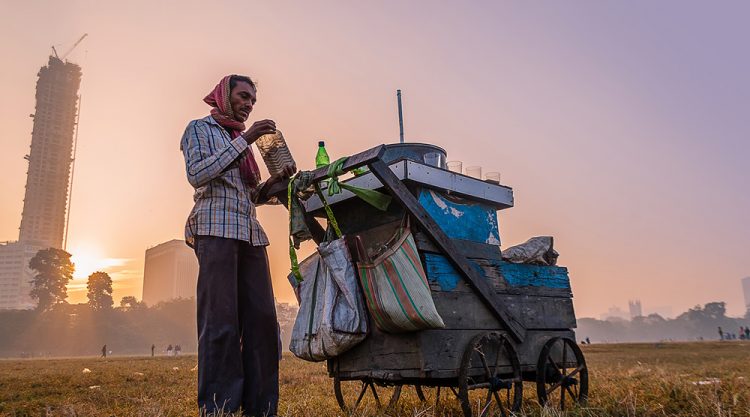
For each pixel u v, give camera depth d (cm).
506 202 427
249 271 338
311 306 353
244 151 314
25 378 1002
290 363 1330
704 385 499
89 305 13562
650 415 367
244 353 330
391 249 331
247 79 351
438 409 405
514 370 373
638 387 515
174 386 742
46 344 11738
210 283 312
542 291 426
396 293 321
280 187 357
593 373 780
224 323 309
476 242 392
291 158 375
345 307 340
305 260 372
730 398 412
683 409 386
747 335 5691
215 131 330
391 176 336
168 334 14038
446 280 352
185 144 325
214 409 293
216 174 308
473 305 365
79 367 1667
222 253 317
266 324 336
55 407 527
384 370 343
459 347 346
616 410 376
